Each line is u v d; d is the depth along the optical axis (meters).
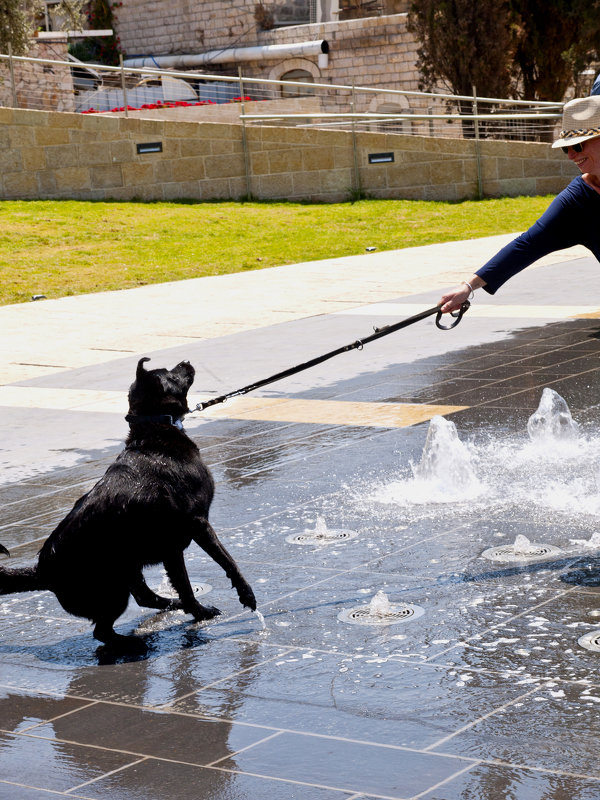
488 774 2.94
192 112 29.78
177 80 35.50
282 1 40.00
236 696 3.64
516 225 23.30
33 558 5.43
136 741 3.35
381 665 3.80
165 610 4.65
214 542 4.25
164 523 4.13
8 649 4.32
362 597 4.54
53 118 26.55
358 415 8.38
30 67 31.12
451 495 6.02
